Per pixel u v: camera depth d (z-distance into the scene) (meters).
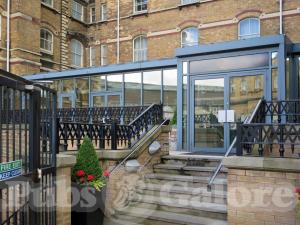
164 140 8.62
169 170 7.71
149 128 8.44
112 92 15.10
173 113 13.24
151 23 18.95
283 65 9.45
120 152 6.90
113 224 5.89
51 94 4.63
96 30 21.66
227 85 10.32
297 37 14.88
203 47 10.57
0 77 3.14
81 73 15.74
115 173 6.67
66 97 16.50
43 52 19.53
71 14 21.64
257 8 15.89
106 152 6.84
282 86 9.45
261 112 6.88
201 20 17.30
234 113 9.57
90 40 21.98
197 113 10.73
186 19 17.75
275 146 6.50
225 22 16.64
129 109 12.01
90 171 5.82
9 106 3.41
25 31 18.02
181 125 10.91
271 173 5.00
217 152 10.07
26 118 3.72
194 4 17.48
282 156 5.22
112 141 7.10
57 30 20.61
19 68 17.59
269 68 9.69
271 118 7.39
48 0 20.36
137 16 19.48
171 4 18.28
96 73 15.36
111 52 20.66
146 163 7.75
